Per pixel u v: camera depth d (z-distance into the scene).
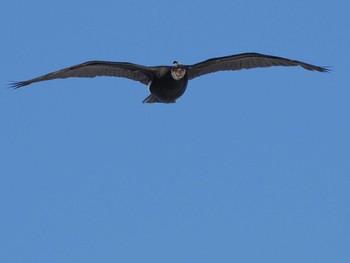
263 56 30.27
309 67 30.33
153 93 29.97
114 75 29.73
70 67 29.02
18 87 28.58
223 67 30.41
